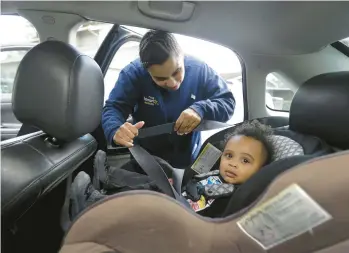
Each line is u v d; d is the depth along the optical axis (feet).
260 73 4.80
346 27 3.84
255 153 3.22
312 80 3.29
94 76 2.84
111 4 3.51
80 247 1.92
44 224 3.55
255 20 3.73
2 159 2.51
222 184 3.19
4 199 2.42
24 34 4.34
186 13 3.58
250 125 3.53
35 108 2.61
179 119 3.85
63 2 3.51
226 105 4.30
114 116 4.18
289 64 4.67
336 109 2.98
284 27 3.89
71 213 3.15
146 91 4.45
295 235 1.95
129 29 4.97
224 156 3.37
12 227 2.89
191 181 3.50
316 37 4.12
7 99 5.82
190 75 4.45
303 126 3.31
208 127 3.90
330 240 1.99
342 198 1.83
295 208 1.84
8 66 5.69
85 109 2.73
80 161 3.29
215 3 3.37
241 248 2.01
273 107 5.11
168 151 4.45
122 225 1.87
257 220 1.90
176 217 1.89
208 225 1.95
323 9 3.41
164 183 3.09
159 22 3.76
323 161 1.81
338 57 4.66
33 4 3.61
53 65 2.56
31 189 2.57
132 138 3.50
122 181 3.27
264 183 2.18
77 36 4.23
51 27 3.88
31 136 2.94
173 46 3.78
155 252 1.96
